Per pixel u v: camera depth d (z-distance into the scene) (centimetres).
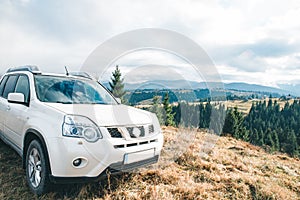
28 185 285
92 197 264
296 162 571
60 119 241
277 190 337
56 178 226
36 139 267
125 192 281
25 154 296
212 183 346
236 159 504
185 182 333
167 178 338
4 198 256
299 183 397
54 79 370
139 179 326
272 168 474
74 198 261
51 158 228
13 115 332
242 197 308
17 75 398
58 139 227
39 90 325
